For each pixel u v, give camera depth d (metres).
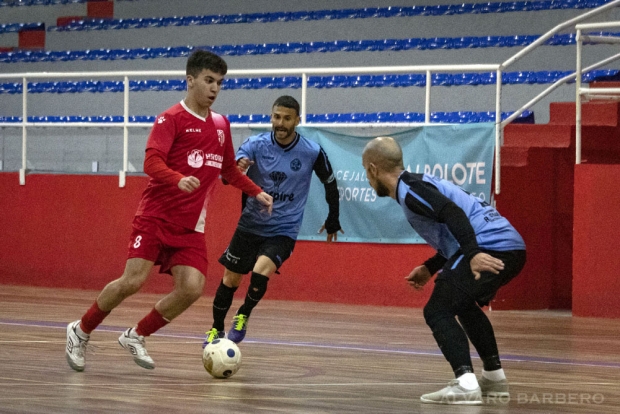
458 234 5.13
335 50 17.20
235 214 13.39
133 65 18.73
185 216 6.40
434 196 5.23
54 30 19.97
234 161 6.95
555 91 15.25
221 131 6.61
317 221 12.88
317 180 12.88
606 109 12.42
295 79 16.83
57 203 14.70
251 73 13.23
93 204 14.43
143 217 6.42
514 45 15.81
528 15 16.17
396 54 16.83
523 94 15.55
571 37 15.34
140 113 18.16
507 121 12.00
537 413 5.13
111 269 14.30
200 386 5.95
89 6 20.16
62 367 6.68
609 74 14.52
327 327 9.88
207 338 8.05
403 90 16.48
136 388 5.81
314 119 16.08
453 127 12.04
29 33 20.14
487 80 15.18
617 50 15.12
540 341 8.92
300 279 13.05
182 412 4.99
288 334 9.20
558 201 12.74
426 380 6.34
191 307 11.93
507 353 8.02
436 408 5.23
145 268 6.40
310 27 18.00
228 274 8.11
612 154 12.76
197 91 6.39
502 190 12.10
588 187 11.39
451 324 5.40
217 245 13.51
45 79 19.33
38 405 5.10
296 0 18.41
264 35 18.34
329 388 5.93
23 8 20.81
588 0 15.60
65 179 14.63
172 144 6.35
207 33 18.69
